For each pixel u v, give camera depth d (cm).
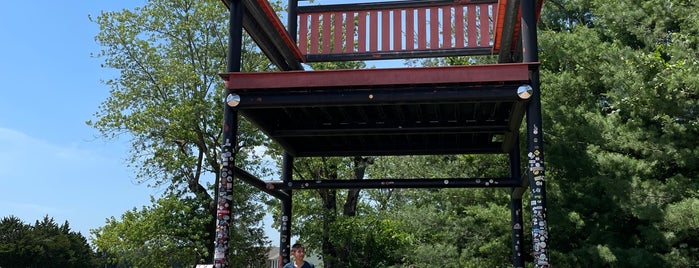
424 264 1259
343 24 830
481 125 659
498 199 1221
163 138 2091
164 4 2127
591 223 1068
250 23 584
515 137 677
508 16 608
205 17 2078
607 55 963
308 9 768
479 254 1241
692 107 870
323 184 742
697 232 870
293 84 514
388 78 506
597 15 1290
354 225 1852
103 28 2109
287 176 776
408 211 1376
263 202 2202
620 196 924
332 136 729
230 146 520
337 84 510
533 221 484
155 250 1988
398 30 741
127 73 2144
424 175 1381
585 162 1029
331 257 1922
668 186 887
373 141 782
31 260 5025
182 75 2025
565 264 1027
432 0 744
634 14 1038
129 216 2020
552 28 1492
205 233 2025
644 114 945
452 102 513
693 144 912
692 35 955
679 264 902
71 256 5438
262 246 2277
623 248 1015
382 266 1761
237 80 522
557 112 1078
